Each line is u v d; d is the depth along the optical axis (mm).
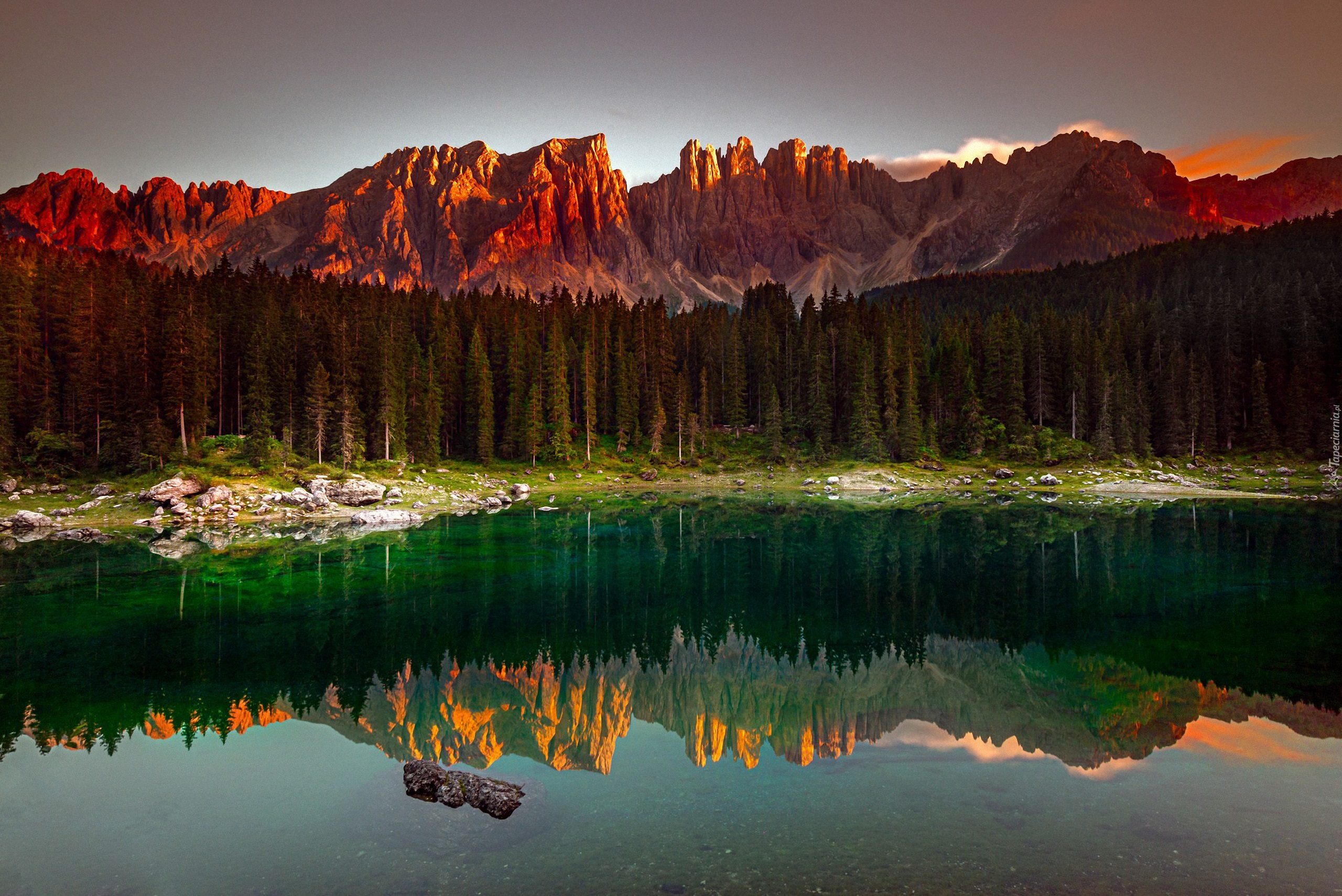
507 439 105625
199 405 77438
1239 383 104438
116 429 73375
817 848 11125
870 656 23922
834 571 39719
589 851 11133
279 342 85500
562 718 18266
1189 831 11586
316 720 18188
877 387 111812
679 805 12859
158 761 15523
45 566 41312
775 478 105000
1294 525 52938
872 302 141000
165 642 25828
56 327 80250
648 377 122000
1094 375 105125
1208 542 45750
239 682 21391
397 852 11250
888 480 95500
